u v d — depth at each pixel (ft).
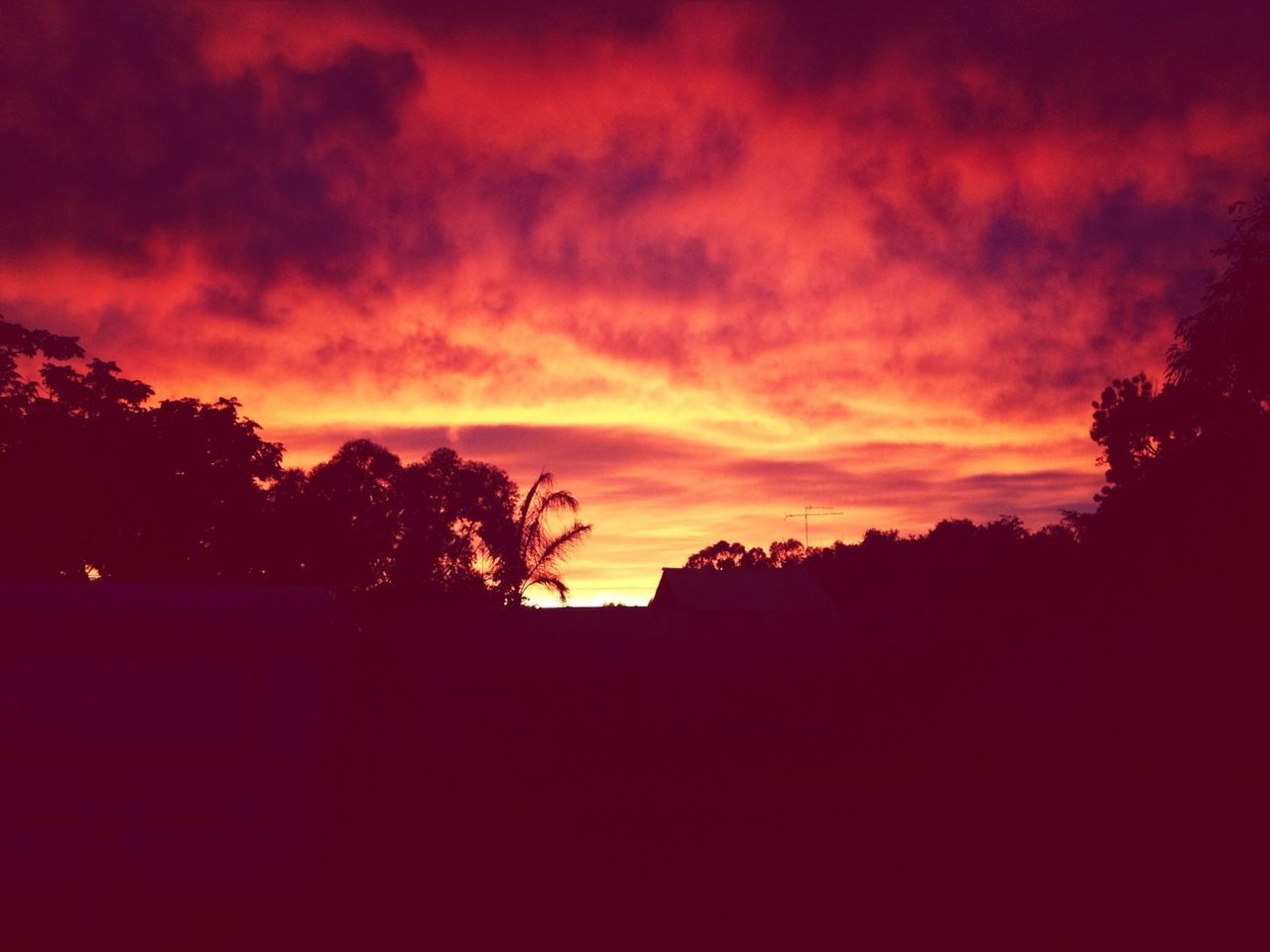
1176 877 20.97
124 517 59.72
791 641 74.43
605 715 62.18
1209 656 40.42
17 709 18.38
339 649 21.50
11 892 18.01
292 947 17.43
